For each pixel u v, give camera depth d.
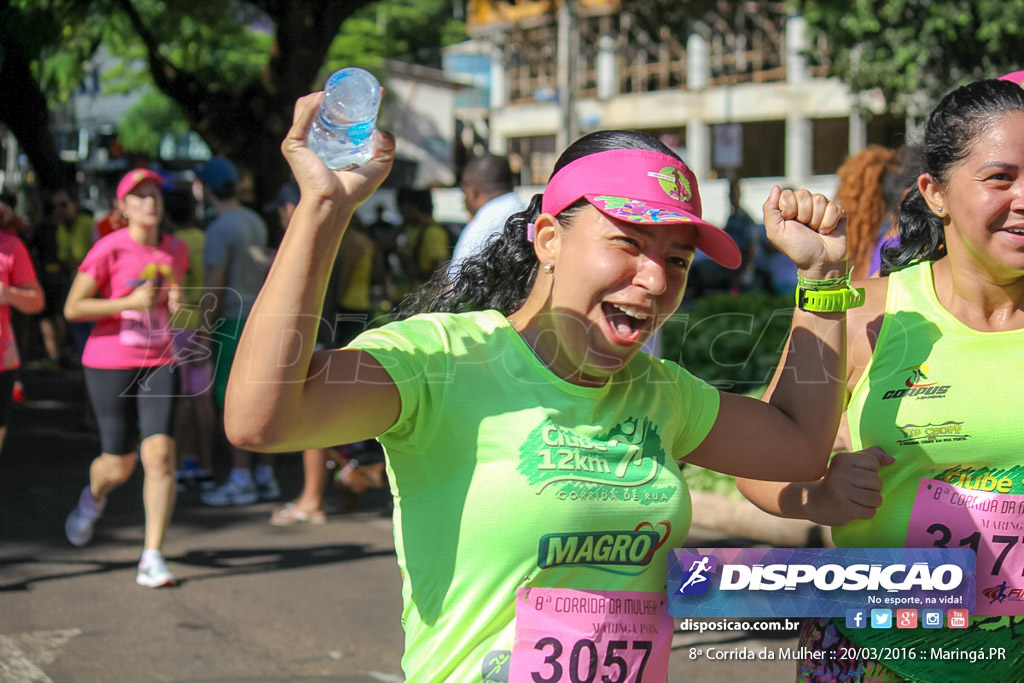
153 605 4.83
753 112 33.88
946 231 2.13
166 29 14.66
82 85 16.53
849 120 33.34
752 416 2.01
